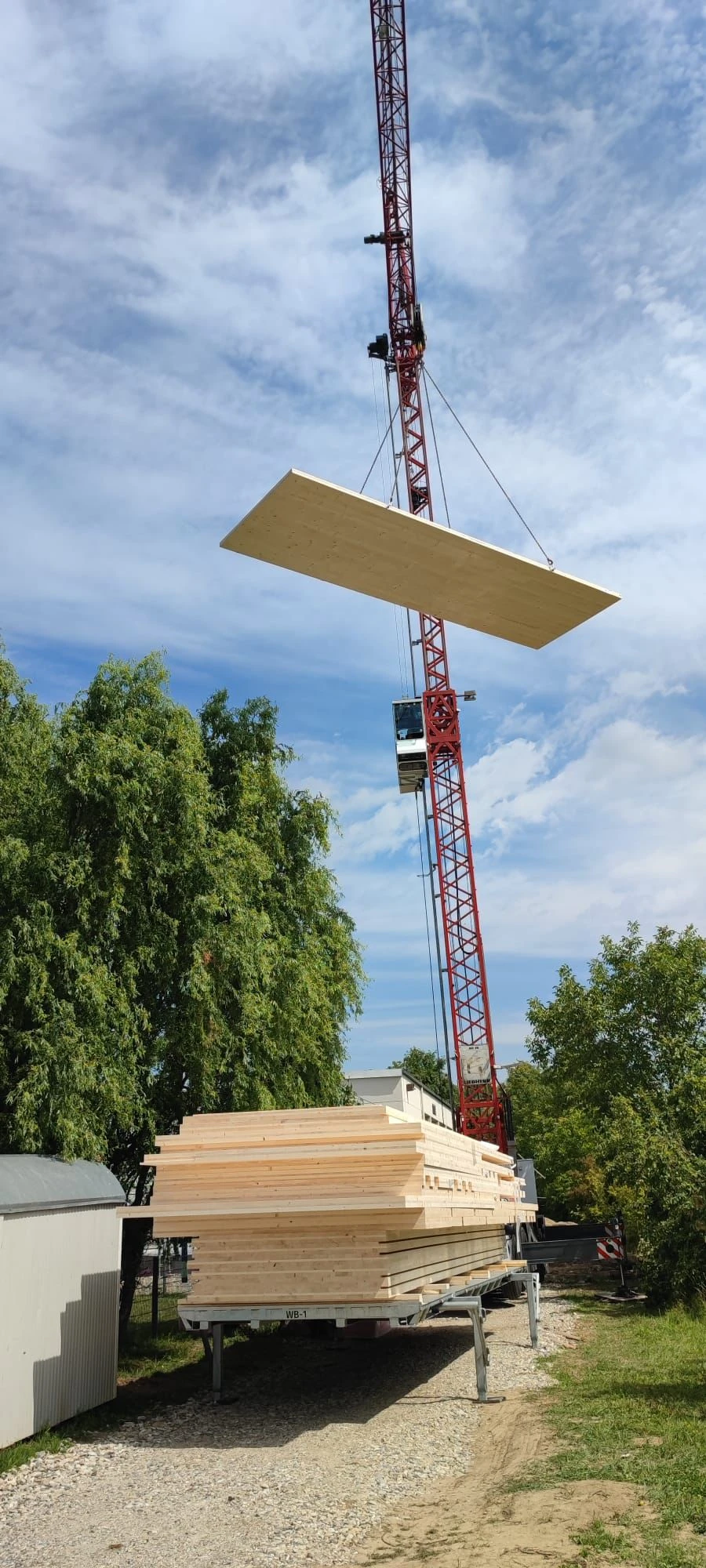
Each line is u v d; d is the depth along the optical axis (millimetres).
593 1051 28047
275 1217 9797
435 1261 11656
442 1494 7387
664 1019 27328
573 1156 40156
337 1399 11406
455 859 40344
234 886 16156
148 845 15148
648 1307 18375
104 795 14453
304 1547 6359
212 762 19297
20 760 14891
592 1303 20578
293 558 7055
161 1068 15711
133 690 16344
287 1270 9680
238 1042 16312
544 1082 31531
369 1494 7492
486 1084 37812
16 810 14711
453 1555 5930
